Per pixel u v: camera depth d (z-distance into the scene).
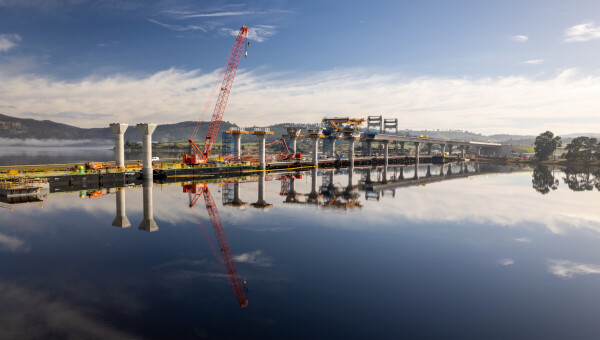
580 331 29.45
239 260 47.12
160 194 109.06
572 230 67.12
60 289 36.78
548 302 35.19
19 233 59.34
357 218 76.81
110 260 46.34
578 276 42.78
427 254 50.91
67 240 55.50
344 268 44.38
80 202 91.06
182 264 45.06
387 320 30.83
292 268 44.12
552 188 136.25
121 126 134.88
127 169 138.62
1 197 96.12
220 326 29.39
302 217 77.56
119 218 72.69
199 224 69.06
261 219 75.06
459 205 95.62
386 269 44.22
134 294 35.66
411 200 104.56
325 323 30.14
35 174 112.38
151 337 27.50
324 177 179.75
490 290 38.06
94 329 28.59
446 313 32.47
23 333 27.86
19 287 37.09
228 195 111.00
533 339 28.14
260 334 28.14
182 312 31.86
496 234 63.44
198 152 176.88
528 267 45.94
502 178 180.25
